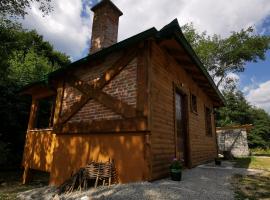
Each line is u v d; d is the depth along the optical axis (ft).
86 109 17.93
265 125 106.01
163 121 15.78
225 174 18.38
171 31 14.25
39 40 55.62
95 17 27.35
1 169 32.76
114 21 27.25
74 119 18.65
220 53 75.31
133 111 14.48
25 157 24.49
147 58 14.87
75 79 19.98
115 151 14.84
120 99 15.71
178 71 20.79
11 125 34.01
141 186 11.87
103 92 16.92
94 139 16.47
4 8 26.32
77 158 17.21
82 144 17.24
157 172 13.85
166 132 16.05
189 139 21.53
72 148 17.92
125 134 14.65
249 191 12.73
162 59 17.15
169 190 11.36
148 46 15.17
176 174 14.02
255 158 41.45
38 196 15.23
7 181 25.73
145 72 14.67
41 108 36.88
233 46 73.46
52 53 57.06
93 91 17.72
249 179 16.43
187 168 20.63
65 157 18.20
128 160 13.98
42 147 22.26
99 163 14.48
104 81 17.11
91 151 16.37
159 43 16.22
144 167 13.10
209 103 34.76
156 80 15.48
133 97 14.98
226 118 97.76
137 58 15.52
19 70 37.91
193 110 24.44
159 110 15.31
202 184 13.66
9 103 33.35
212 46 73.92
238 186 13.98
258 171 20.71
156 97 15.10
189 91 23.84
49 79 22.00
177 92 21.39
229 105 102.01
